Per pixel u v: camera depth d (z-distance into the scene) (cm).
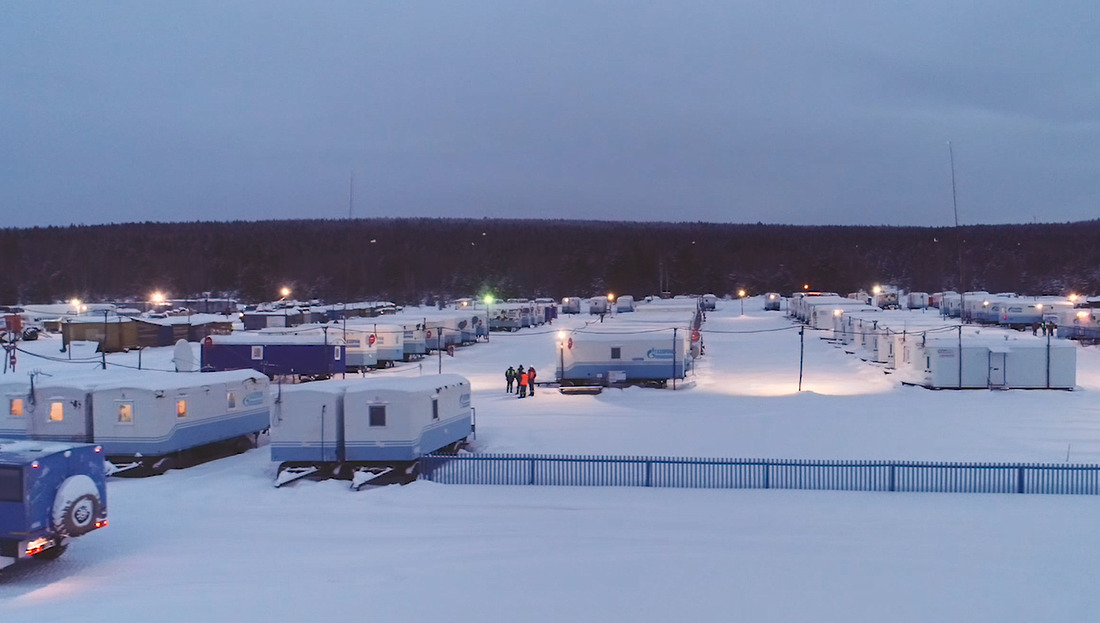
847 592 1391
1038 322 7619
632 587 1422
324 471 2395
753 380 4719
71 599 1391
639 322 5469
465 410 2753
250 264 16862
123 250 17750
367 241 19238
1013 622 1261
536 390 4341
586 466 2291
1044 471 2111
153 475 2447
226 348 4825
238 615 1304
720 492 2141
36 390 2502
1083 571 1484
